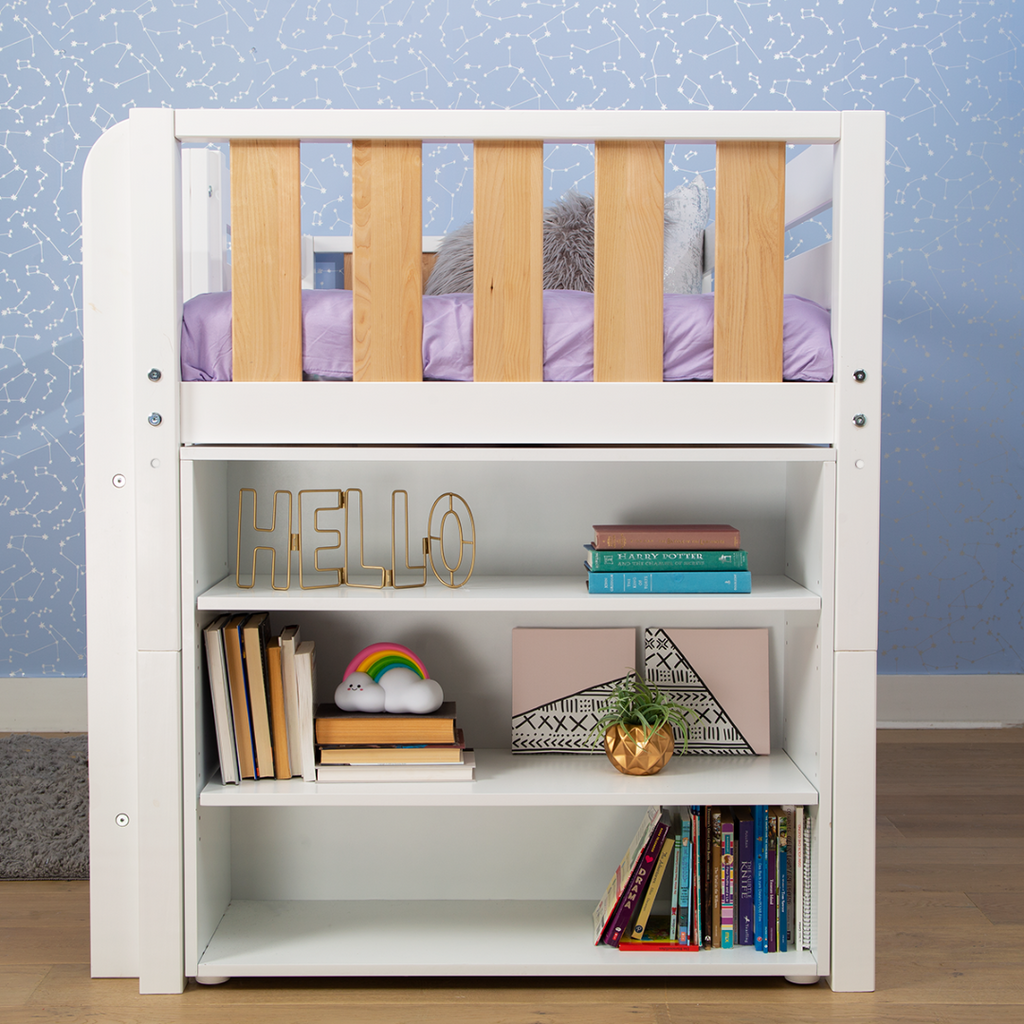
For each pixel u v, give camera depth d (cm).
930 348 256
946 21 251
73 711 253
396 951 134
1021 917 152
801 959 131
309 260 234
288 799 129
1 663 253
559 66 251
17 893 161
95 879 133
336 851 153
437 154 249
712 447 134
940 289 255
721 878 135
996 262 255
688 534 136
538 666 151
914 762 231
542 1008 126
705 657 150
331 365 127
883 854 177
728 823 134
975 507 259
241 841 152
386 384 125
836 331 127
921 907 155
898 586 260
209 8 247
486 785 133
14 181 248
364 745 135
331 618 155
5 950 141
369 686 140
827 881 130
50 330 250
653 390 126
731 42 251
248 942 137
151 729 128
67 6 246
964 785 215
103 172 128
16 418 251
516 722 150
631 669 150
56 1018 123
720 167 124
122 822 132
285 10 248
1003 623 260
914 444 257
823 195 144
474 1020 123
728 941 135
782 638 152
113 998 128
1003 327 256
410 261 124
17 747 228
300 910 148
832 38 251
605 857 153
